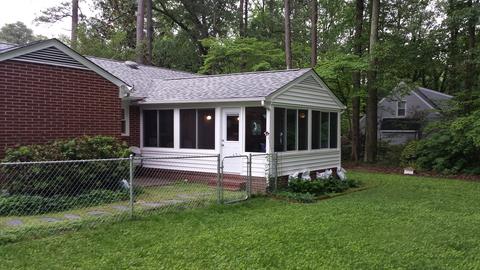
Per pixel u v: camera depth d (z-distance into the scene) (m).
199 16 29.12
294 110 11.28
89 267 4.52
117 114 10.73
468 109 16.19
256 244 5.53
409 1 19.91
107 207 7.69
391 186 12.20
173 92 12.46
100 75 10.27
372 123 18.59
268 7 30.38
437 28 18.52
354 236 6.05
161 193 9.39
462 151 15.42
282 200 9.20
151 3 26.64
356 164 18.48
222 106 10.97
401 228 6.59
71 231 5.97
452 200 9.56
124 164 9.20
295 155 11.25
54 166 8.03
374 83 17.69
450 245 5.67
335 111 13.32
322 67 17.77
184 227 6.38
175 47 28.73
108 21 28.42
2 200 7.09
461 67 17.19
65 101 9.50
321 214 7.61
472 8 14.89
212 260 4.86
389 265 4.82
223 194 9.09
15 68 8.55
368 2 19.89
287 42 21.08
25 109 8.73
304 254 5.16
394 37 18.44
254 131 10.51
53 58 9.22
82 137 9.33
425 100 24.66
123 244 5.41
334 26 22.41
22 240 5.48
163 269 4.52
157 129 12.48
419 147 16.84
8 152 8.04
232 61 24.08
